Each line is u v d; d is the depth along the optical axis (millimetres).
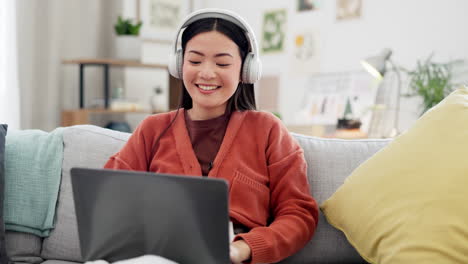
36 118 3674
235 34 1220
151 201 833
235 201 1214
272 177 1265
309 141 1452
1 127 1466
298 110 3887
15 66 3455
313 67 3791
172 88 3789
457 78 2998
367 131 3180
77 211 911
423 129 1200
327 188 1379
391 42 3336
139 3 4152
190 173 1249
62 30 3779
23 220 1413
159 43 4309
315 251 1345
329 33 3691
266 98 4133
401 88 3258
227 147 1268
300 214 1192
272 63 4090
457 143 1114
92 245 912
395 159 1186
